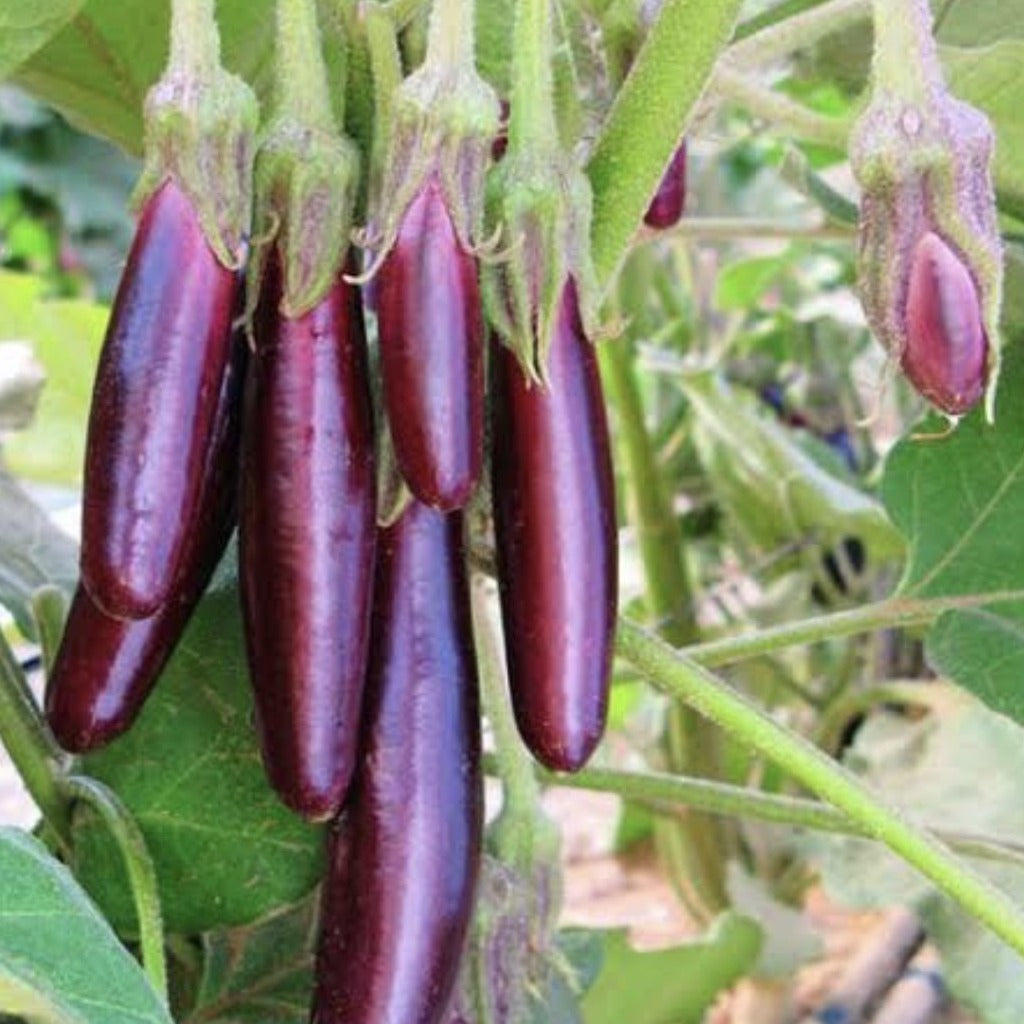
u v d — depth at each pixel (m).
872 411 0.45
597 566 0.43
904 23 0.42
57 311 1.09
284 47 0.43
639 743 1.45
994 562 0.64
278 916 0.63
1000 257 0.43
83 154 2.38
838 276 1.97
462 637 0.46
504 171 0.43
